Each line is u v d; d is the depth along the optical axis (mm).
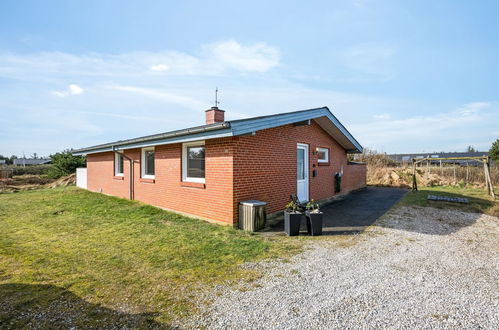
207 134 6609
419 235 6074
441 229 6641
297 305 3035
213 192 7180
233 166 6629
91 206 9891
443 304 3072
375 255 4719
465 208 9430
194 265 4281
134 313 2906
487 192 13234
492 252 4938
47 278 3852
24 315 2865
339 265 4238
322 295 3268
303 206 7355
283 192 8531
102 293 3381
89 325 2680
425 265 4266
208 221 7352
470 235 6125
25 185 21406
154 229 6598
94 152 13734
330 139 12094
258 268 4137
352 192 14484
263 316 2816
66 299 3229
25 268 4238
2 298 3250
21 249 5203
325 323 2695
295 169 9188
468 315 2852
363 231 6402
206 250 4980
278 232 6355
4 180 23062
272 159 8016
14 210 9438
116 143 11109
